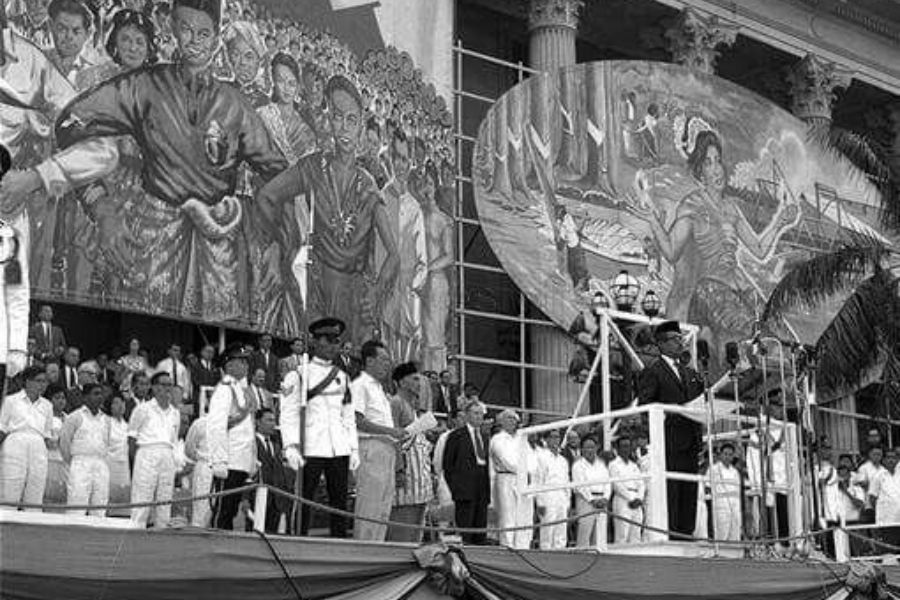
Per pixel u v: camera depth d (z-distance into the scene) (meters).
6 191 17.48
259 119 21.00
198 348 20.52
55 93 18.33
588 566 11.52
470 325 27.25
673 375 13.40
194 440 13.67
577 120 26.27
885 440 28.52
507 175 24.97
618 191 26.50
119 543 8.98
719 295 27.56
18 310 9.09
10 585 8.48
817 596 13.03
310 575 9.83
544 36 27.91
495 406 25.66
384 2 23.67
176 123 19.73
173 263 19.36
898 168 24.25
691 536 12.33
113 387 15.79
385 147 23.11
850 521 19.14
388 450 12.61
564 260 25.23
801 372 14.30
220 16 20.69
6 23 17.89
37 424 12.54
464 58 29.19
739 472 13.75
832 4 32.28
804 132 30.28
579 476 16.05
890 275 22.27
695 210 27.62
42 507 8.58
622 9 29.69
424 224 23.61
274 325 20.56
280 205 21.00
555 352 26.11
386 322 22.39
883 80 33.66
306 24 22.11
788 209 29.42
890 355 21.84
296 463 12.17
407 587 10.30
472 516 13.82
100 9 19.06
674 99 27.97
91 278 18.33
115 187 18.80
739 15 30.69
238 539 9.55
